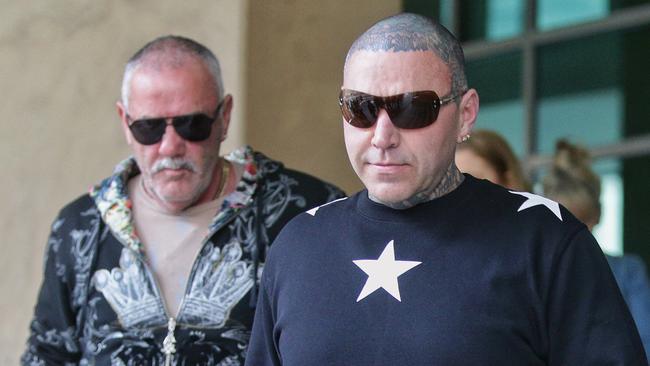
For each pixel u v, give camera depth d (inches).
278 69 609.3
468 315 302.5
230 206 411.8
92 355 410.3
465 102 319.0
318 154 614.2
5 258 690.8
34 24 687.7
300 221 332.5
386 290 310.2
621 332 302.5
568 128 674.8
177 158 400.5
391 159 308.8
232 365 401.4
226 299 404.5
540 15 688.4
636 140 652.1
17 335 687.7
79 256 416.5
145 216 417.7
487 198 318.3
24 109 687.7
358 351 307.3
